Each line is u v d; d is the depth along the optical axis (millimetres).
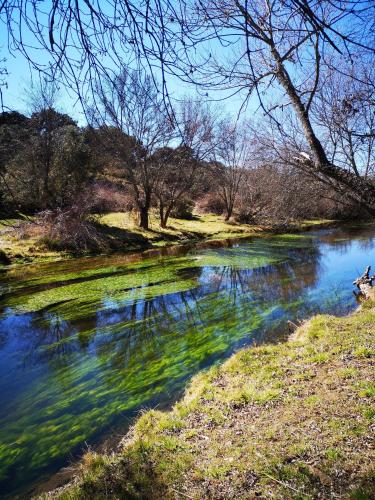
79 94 1982
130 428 6547
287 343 8836
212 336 10383
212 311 12414
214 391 7133
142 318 12023
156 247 25734
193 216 38719
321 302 12820
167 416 6602
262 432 5598
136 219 30391
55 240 22406
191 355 9289
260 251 23062
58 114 25266
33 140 23188
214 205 42000
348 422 5418
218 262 19938
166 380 8141
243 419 6102
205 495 4602
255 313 12070
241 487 4617
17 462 5914
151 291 14758
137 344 10133
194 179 37000
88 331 11141
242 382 7266
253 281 16047
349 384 6477
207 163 35625
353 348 7898
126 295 14312
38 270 18734
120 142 26281
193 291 14750
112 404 7355
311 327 9609
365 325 9227
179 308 12859
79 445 6234
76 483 5246
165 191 34969
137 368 8781
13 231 21234
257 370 7641
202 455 5375
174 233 29609
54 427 6758
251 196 33844
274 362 7895
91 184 30078
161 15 1808
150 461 5383
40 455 6043
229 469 4945
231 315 11984
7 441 6430
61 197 24641
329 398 6141
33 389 8109
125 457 5551
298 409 6031
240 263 19609
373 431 5129
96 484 5070
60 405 7438
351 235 27859
